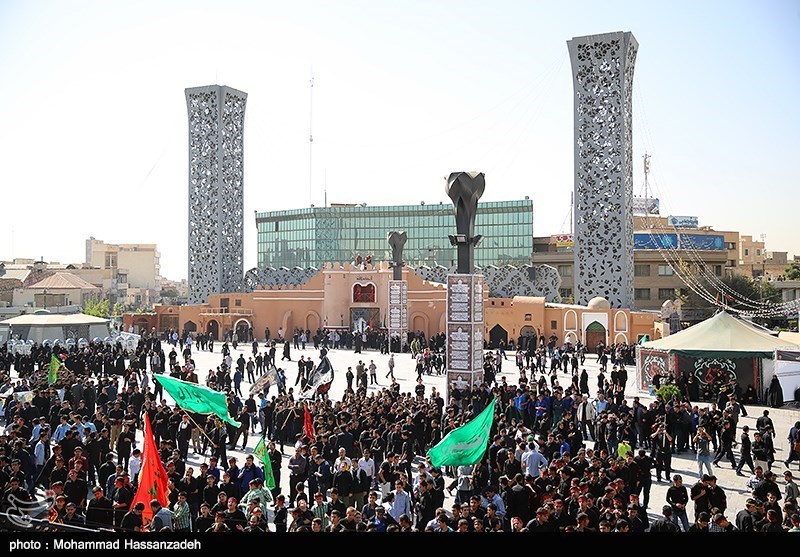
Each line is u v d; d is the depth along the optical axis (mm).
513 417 27172
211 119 81500
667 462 21922
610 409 25766
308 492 20516
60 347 47750
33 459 19203
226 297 78750
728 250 101812
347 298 73500
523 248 109938
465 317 33688
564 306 63656
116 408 24609
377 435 20484
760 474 17016
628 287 63781
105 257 149875
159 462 15422
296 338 67750
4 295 89250
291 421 25438
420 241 116000
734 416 25250
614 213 62875
